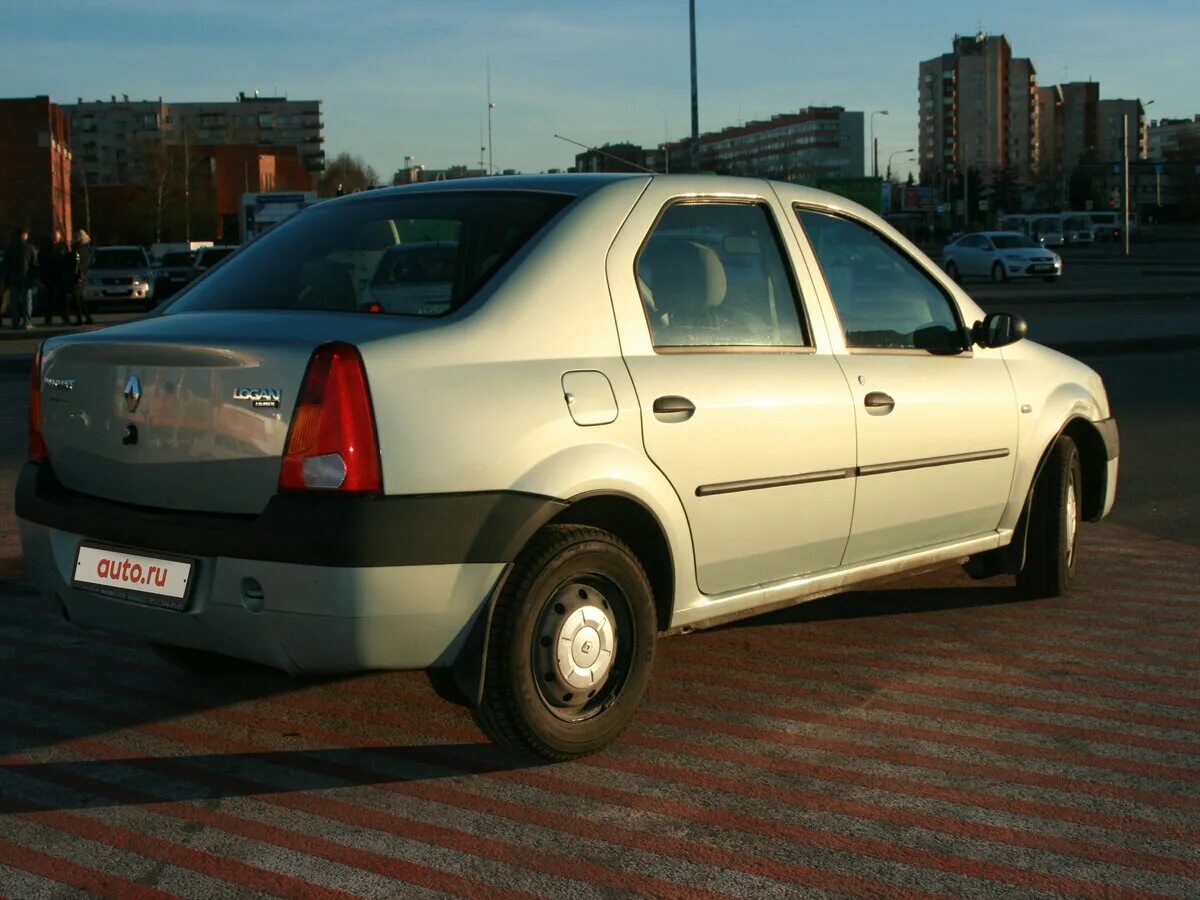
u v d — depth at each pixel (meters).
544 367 4.02
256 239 4.97
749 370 4.57
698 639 5.61
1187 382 15.62
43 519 4.29
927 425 5.23
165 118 178.88
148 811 3.89
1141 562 7.05
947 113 196.88
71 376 4.29
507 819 3.83
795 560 4.80
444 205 4.55
